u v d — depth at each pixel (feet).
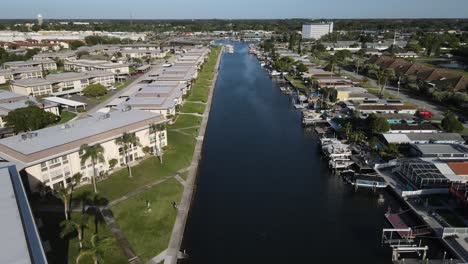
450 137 384.06
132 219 246.27
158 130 344.28
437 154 340.59
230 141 429.79
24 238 158.51
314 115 506.48
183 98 574.97
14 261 144.25
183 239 244.42
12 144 276.62
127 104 456.45
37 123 396.78
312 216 278.26
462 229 233.35
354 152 375.86
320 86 652.89
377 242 247.70
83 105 510.99
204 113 530.27
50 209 250.16
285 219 273.75
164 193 283.79
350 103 522.47
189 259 226.17
